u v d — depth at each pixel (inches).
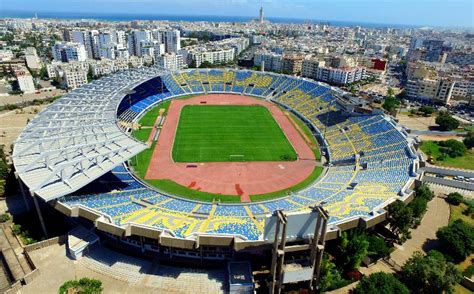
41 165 3316.9
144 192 3740.2
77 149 3548.2
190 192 3887.8
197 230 2805.1
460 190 4266.7
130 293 2389.3
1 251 2763.3
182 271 2628.0
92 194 3472.0
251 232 2787.9
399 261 2851.9
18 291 2365.9
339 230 2632.9
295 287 2519.7
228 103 7406.5
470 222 3481.8
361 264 2783.0
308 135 5733.3
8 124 6077.8
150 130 5787.4
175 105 7180.1
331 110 6304.1
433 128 6692.9
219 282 2518.5
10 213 3351.4
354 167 4377.5
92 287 2177.7
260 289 2476.6
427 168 4722.0
